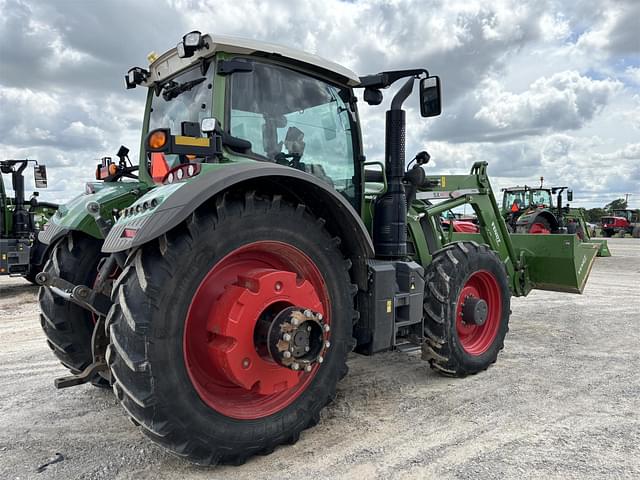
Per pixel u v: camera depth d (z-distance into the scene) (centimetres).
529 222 1301
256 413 248
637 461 250
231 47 280
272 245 255
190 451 226
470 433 284
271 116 303
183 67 314
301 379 267
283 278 252
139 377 213
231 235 237
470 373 389
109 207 321
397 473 240
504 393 350
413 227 449
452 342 372
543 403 330
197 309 244
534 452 260
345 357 284
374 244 373
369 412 315
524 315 626
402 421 301
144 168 376
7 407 325
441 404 329
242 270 259
